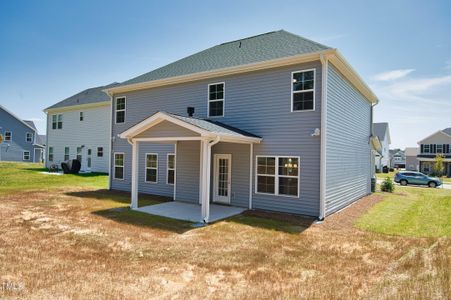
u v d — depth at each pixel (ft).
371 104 55.47
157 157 45.39
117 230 24.08
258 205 34.55
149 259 17.51
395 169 172.96
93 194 44.65
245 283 14.17
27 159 120.06
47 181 58.34
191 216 30.32
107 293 12.55
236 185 36.50
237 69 35.83
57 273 14.84
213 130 28.55
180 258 17.78
